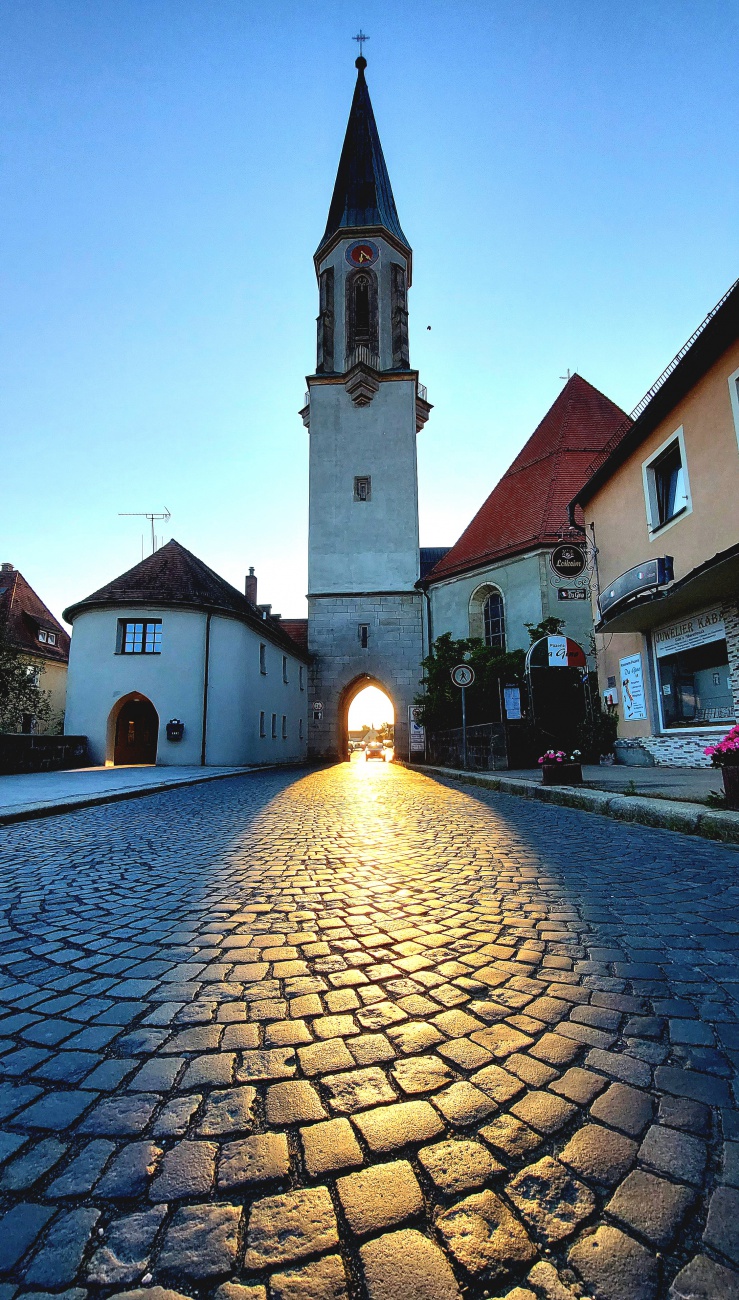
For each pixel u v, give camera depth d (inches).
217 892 148.6
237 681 829.8
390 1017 82.0
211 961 103.3
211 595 842.2
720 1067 68.6
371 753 1947.6
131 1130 59.0
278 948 108.9
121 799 369.4
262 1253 45.4
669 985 90.6
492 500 968.3
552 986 90.8
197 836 233.6
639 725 478.6
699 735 400.2
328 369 1227.2
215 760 792.9
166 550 905.5
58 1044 75.9
